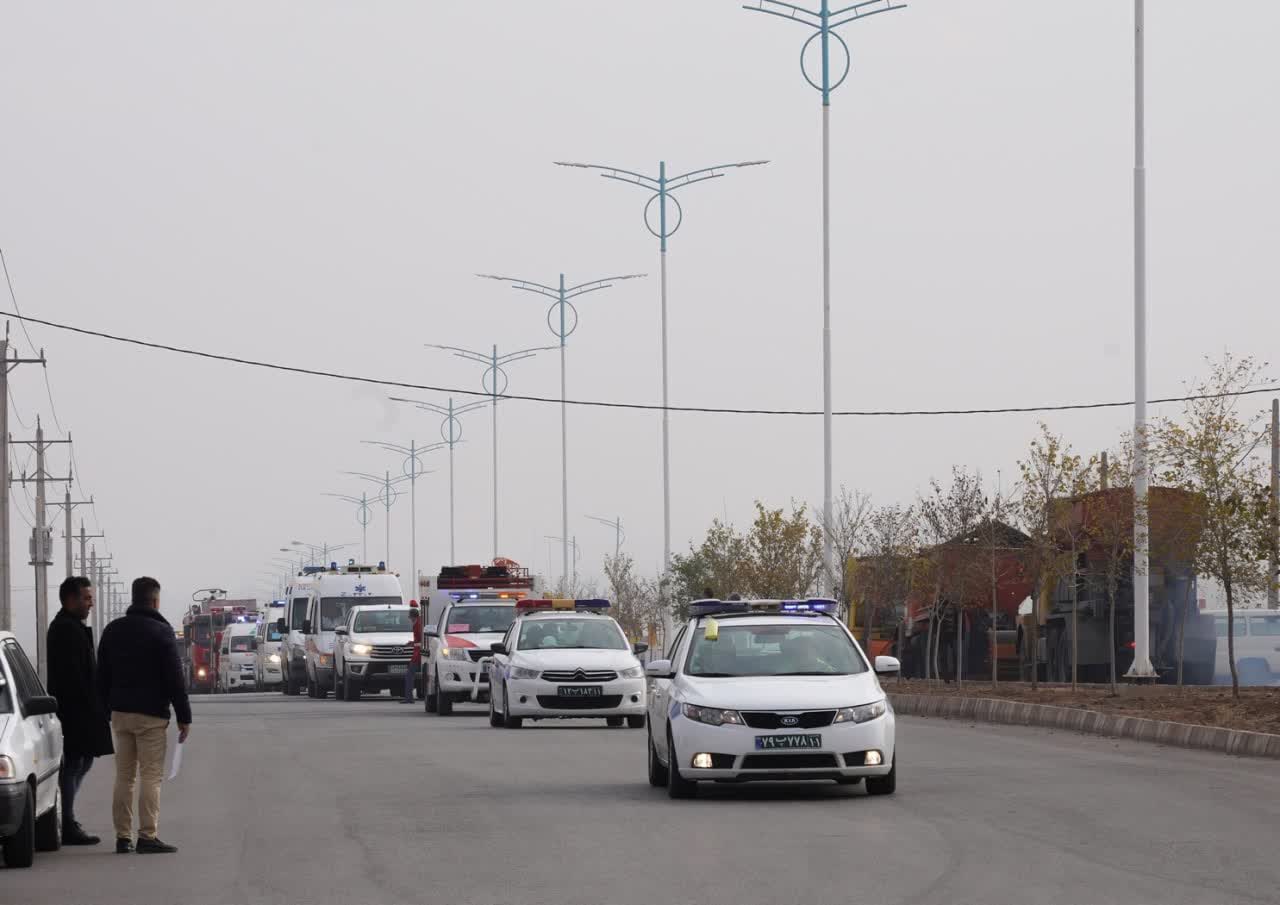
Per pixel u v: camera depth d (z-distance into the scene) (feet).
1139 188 125.49
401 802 68.95
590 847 54.24
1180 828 55.88
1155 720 95.20
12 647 56.65
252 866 52.24
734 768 65.31
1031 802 63.77
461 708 163.43
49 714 57.16
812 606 72.33
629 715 117.60
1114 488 127.95
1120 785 69.31
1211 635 146.10
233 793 75.20
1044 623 157.89
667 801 66.90
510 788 73.67
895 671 69.72
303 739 110.93
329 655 209.05
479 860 52.01
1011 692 131.03
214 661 366.43
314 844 56.85
